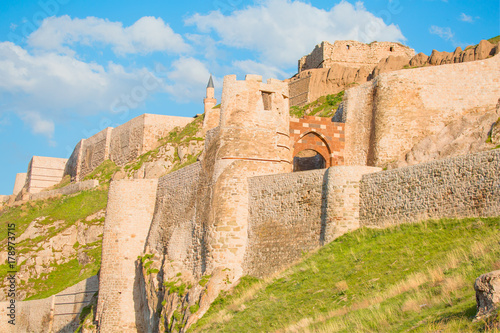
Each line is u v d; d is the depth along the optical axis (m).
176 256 38.25
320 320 22.12
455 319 16.89
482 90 38.00
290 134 40.59
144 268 39.75
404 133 38.84
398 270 23.86
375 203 29.28
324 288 25.69
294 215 32.47
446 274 21.16
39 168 93.44
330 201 30.48
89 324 42.59
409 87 39.47
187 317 32.16
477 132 35.00
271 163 36.75
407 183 28.02
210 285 33.12
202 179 37.84
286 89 39.00
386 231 27.75
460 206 25.44
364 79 59.69
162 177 43.22
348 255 27.61
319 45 66.00
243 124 36.91
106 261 42.12
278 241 32.75
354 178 30.44
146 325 38.38
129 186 43.44
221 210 35.41
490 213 24.14
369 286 23.58
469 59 47.81
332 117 45.47
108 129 79.38
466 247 22.62
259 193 34.94
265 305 27.20
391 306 20.33
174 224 39.69
